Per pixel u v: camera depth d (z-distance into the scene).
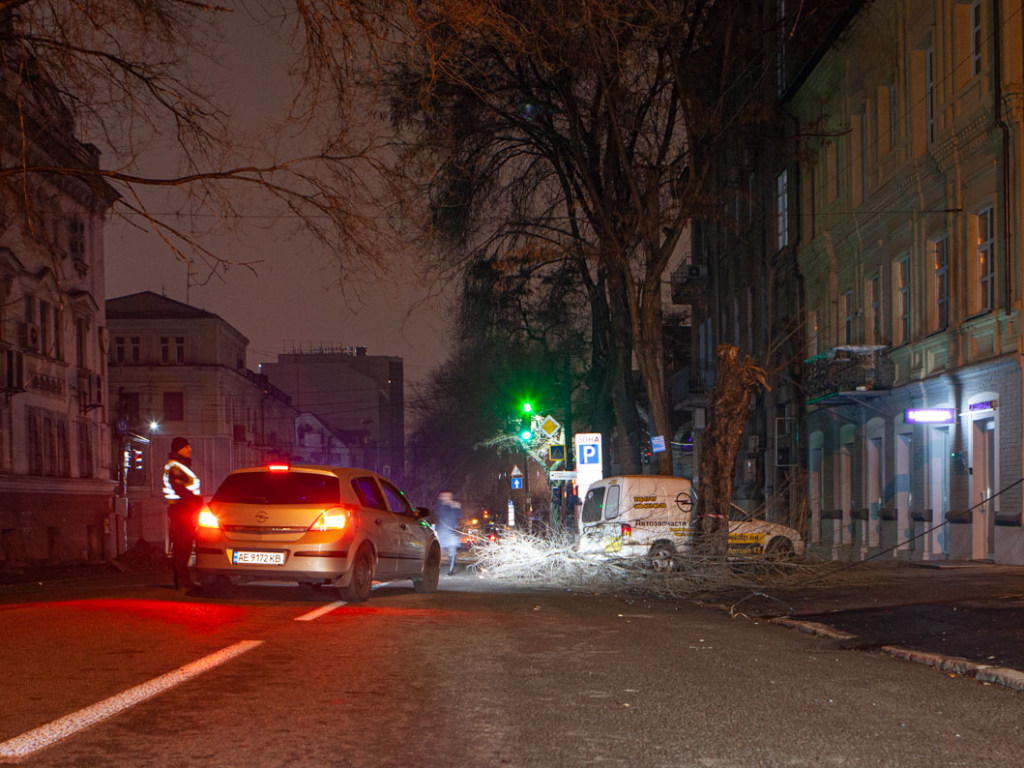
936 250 23.88
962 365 22.08
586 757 4.73
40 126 11.24
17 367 36.69
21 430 37.69
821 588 15.95
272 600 12.59
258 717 5.40
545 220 28.53
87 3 10.47
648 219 26.20
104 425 46.53
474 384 58.75
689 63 25.56
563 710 5.76
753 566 16.84
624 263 26.77
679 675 7.05
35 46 10.73
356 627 9.34
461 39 10.12
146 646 7.87
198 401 71.19
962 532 22.19
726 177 41.06
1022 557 19.47
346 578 12.18
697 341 50.09
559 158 27.88
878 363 26.30
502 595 14.50
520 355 34.31
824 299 31.41
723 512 18.98
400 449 134.12
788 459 34.59
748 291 39.66
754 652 8.41
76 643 8.02
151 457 70.56
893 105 26.22
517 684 6.54
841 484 30.39
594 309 32.34
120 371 71.12
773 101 34.91
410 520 14.41
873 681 6.99
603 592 16.30
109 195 11.32
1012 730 5.47
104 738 4.91
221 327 72.56
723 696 6.29
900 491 26.09
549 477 35.16
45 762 4.46
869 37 27.25
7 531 36.19
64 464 42.09
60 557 40.69
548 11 11.47
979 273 21.69
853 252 29.20
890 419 26.61
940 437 23.88
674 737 5.16
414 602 12.69
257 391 85.38
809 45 31.81
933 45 23.36
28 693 5.97
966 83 21.97
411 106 12.20
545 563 17.64
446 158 19.38
